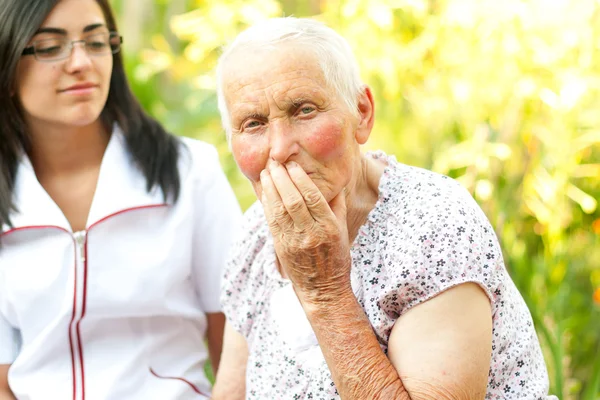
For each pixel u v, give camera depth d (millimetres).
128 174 2031
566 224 2875
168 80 4453
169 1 4055
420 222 1404
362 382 1330
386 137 3121
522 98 2707
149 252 2008
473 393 1324
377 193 1529
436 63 2912
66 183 2068
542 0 2592
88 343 1999
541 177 2746
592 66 2711
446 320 1343
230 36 3027
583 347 2793
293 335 1530
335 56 1413
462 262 1356
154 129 2102
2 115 1986
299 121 1388
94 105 1949
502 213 2643
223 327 2197
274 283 1600
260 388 1587
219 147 3459
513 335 1467
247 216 1727
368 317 1421
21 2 1849
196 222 2098
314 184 1350
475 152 2713
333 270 1360
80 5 1896
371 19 2859
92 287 1971
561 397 2201
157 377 2016
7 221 1961
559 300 2693
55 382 1969
